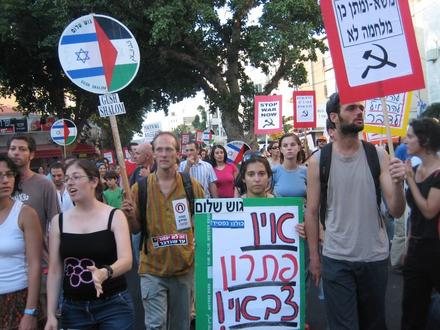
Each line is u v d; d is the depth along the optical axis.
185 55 20.88
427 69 19.72
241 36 21.59
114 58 4.61
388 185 3.60
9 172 3.67
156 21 18.19
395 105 7.85
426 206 3.88
